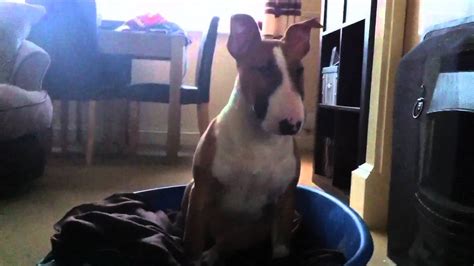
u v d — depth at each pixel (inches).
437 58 44.6
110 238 43.6
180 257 44.6
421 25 58.3
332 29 89.4
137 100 109.5
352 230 46.4
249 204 46.1
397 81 52.2
